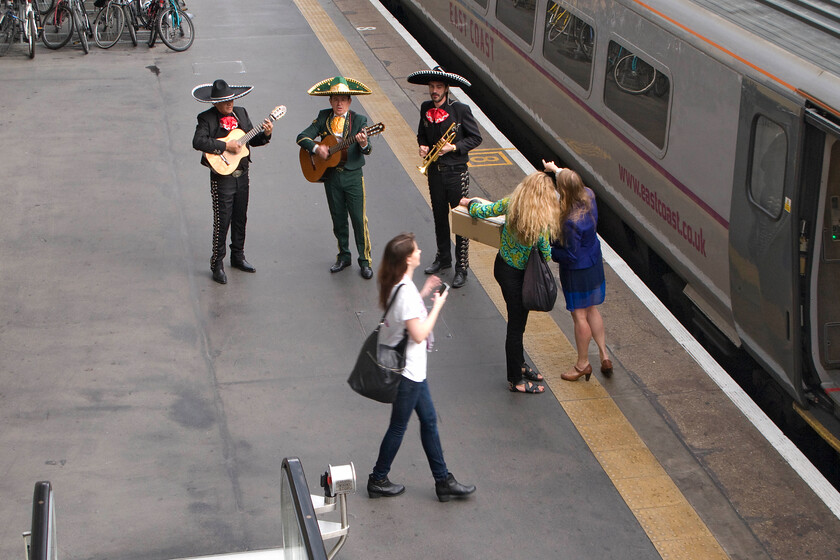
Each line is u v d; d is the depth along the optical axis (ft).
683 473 19.19
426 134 24.72
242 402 21.06
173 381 21.66
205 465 19.10
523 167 32.91
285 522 15.15
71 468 18.79
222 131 24.62
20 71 40.81
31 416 20.25
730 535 17.61
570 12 33.35
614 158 31.19
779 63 21.94
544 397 21.53
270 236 28.32
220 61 42.19
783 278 22.08
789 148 21.29
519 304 20.35
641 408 21.11
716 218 25.12
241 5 50.78
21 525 17.28
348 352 23.03
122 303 24.57
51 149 33.27
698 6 25.73
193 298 25.00
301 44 44.57
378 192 30.73
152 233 28.14
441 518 18.01
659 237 28.78
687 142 26.14
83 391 21.15
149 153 33.37
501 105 43.78
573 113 34.06
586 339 21.48
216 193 24.71
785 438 20.16
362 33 46.42
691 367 22.47
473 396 21.57
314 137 24.99
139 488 18.37
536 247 19.42
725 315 25.71
